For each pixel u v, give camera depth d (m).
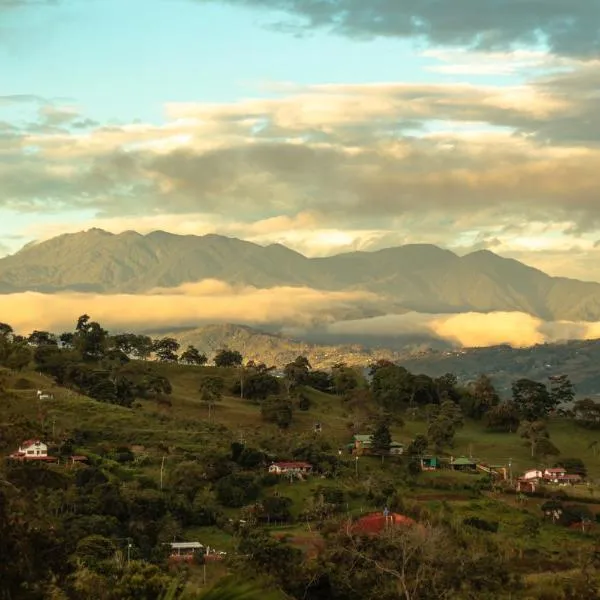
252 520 112.75
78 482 112.19
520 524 119.81
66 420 152.12
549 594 74.50
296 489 129.25
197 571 86.31
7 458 36.38
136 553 87.12
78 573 47.91
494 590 70.38
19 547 33.00
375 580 63.12
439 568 65.50
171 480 125.69
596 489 152.38
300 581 62.69
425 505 126.94
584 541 114.31
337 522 102.06
